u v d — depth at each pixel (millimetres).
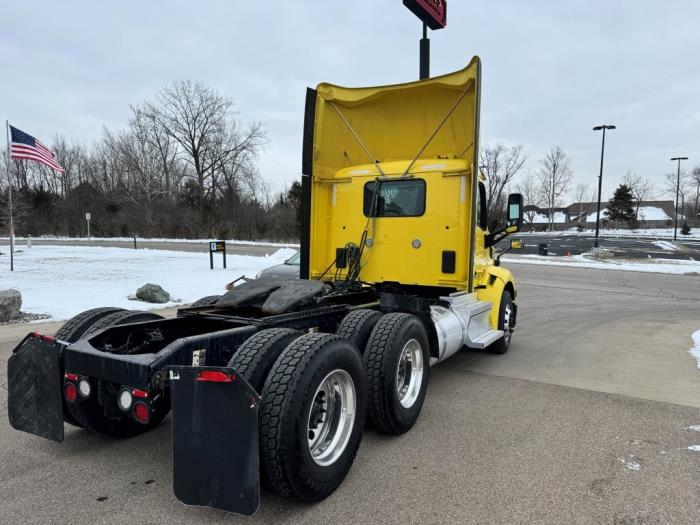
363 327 4008
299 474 2771
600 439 3984
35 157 18453
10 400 3422
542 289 16219
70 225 52375
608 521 2811
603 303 12961
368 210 5949
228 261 22031
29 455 3633
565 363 6551
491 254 6832
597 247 37562
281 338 3160
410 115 6031
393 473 3381
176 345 3039
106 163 60406
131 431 4008
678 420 4426
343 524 2766
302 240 6102
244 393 2551
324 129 6156
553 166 80062
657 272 22516
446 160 5555
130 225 51844
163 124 56656
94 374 3084
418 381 4266
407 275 5730
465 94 5578
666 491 3154
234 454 2551
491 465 3504
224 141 57594
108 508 2916
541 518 2832
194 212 51812
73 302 10156
